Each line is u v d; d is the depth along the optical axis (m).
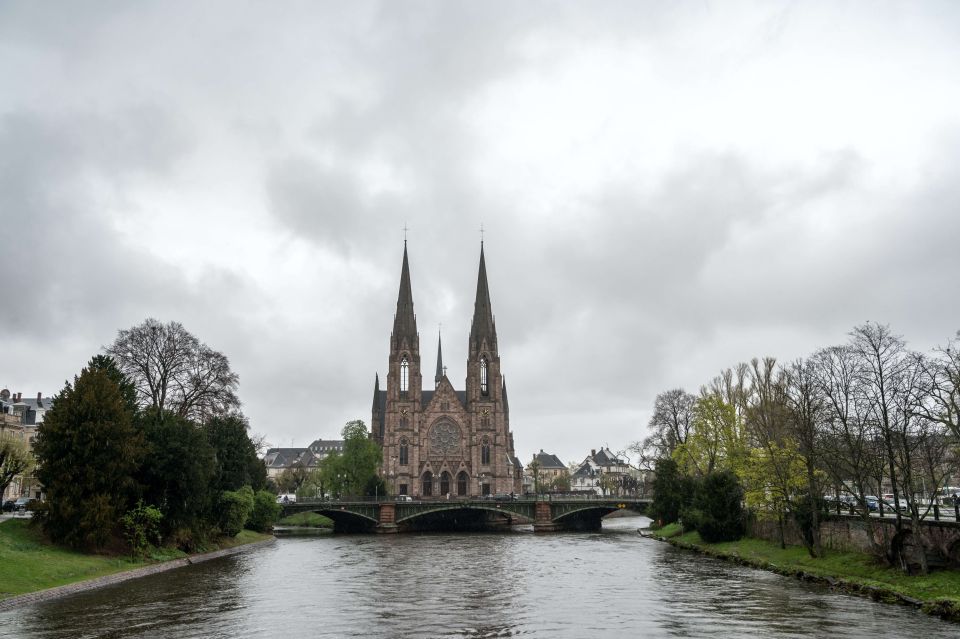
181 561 78.06
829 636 39.69
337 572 72.75
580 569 74.12
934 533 52.56
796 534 74.69
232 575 69.69
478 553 95.31
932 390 51.09
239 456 99.94
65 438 68.81
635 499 148.12
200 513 88.38
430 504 150.12
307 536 136.88
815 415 69.44
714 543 92.00
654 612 48.19
